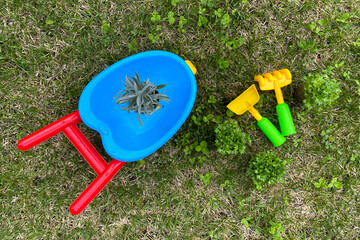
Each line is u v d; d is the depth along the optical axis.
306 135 0.99
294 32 0.96
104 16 0.93
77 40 0.92
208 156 0.97
